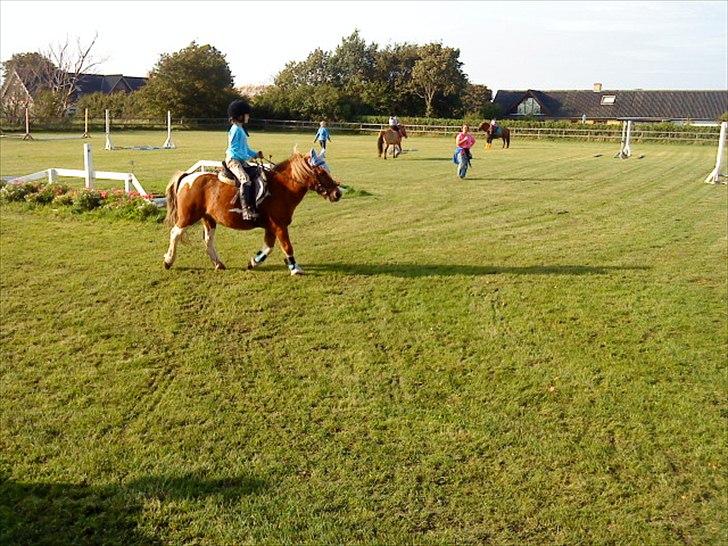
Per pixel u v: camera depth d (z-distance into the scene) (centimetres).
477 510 489
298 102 6706
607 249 1187
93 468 536
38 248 1148
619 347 752
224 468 538
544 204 1681
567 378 681
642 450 560
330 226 1363
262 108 6694
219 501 498
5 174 2217
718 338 772
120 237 1227
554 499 502
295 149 962
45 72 6769
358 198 1727
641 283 977
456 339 778
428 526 473
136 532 464
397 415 616
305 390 662
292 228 1335
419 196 1784
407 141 4894
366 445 568
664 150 4069
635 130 5075
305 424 602
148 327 814
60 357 735
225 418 612
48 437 582
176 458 551
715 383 667
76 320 833
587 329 804
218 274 1006
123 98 6581
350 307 876
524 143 4853
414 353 741
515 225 1401
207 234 1006
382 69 7569
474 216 1497
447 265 1070
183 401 642
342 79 7831
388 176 2270
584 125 5516
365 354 738
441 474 530
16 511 484
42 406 633
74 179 2091
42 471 532
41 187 1548
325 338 780
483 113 7569
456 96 7406
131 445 570
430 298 912
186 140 4338
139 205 1373
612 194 1881
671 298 908
